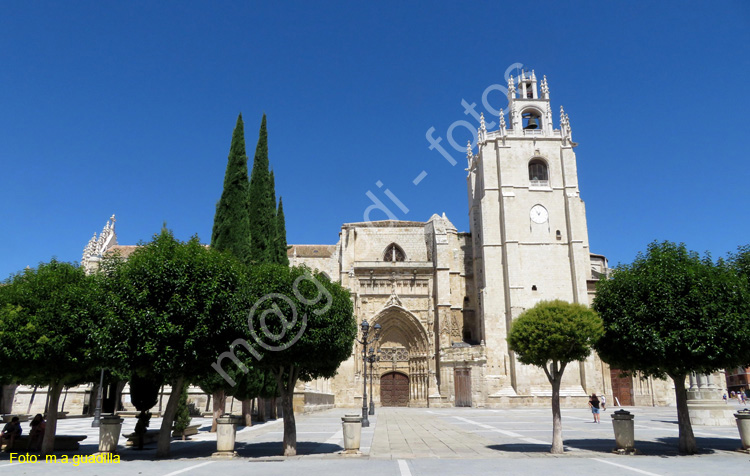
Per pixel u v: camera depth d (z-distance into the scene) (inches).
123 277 739.4
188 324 715.4
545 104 2827.3
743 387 4082.2
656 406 2445.9
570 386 2401.6
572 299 2541.8
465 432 1144.8
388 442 940.0
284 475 566.3
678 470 598.9
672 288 756.6
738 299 743.7
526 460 690.2
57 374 761.6
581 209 2711.6
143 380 880.3
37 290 762.8
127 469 619.8
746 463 658.8
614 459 699.4
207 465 658.8
